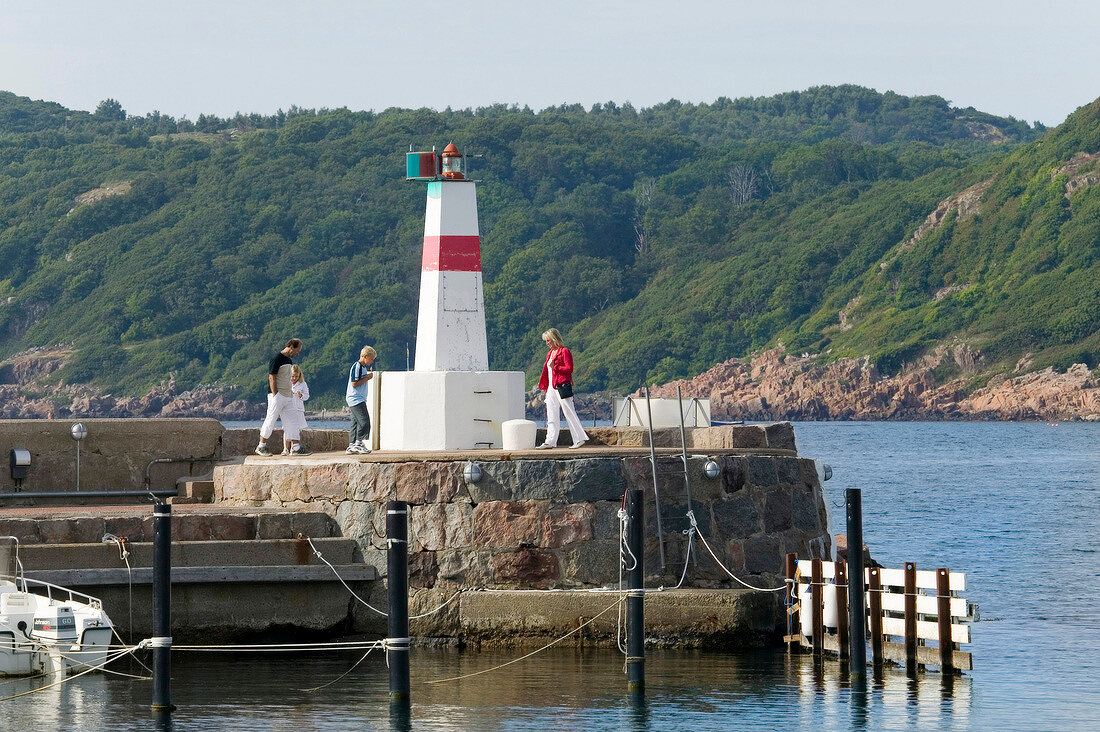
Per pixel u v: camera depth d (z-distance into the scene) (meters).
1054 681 46.31
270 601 48.81
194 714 40.25
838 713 40.91
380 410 58.12
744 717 40.38
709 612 49.12
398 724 39.12
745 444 54.66
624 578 49.97
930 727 39.56
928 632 46.09
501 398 57.53
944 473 184.88
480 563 49.69
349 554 49.84
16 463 56.75
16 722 39.28
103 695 42.62
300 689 43.56
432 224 60.28
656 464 51.06
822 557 54.72
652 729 39.00
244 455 60.59
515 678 44.91
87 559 47.03
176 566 47.75
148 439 59.22
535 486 49.91
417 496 49.97
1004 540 99.06
